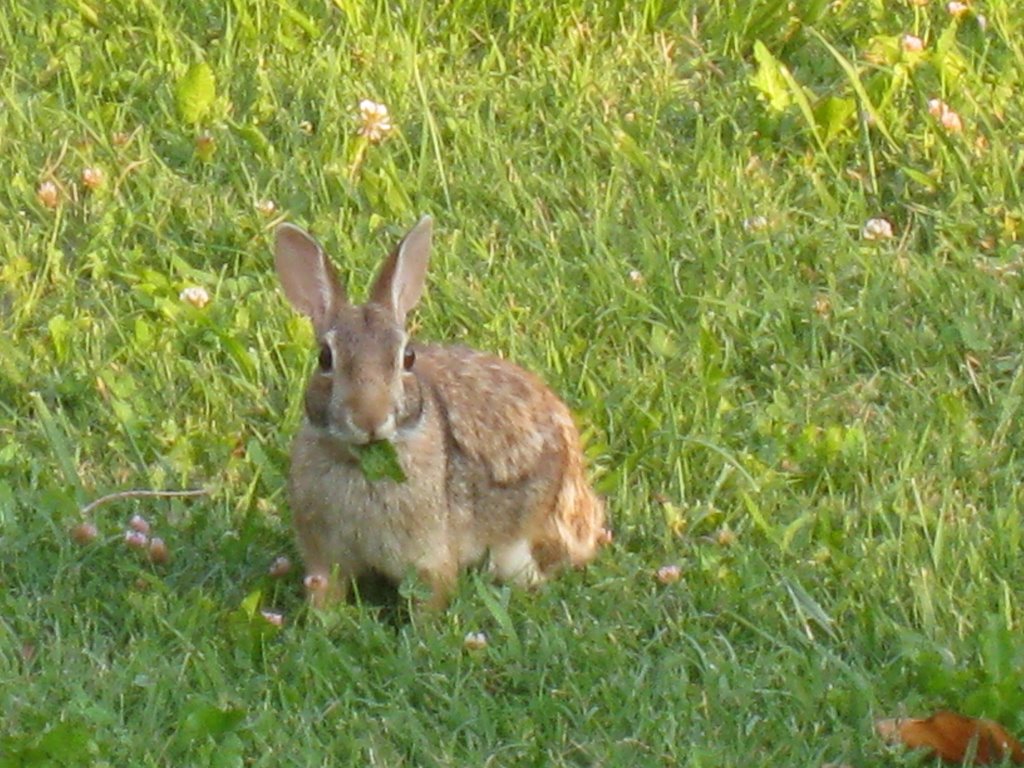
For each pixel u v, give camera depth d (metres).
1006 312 12.11
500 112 13.66
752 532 10.34
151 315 11.80
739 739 8.62
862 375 11.70
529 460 9.94
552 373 11.38
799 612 9.57
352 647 9.27
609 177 13.12
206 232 12.40
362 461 9.16
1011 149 13.51
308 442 9.50
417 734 8.61
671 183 13.01
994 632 9.00
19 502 10.27
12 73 13.64
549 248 12.39
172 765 8.41
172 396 11.20
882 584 9.82
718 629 9.60
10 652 9.14
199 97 13.33
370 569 9.83
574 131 13.34
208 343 11.57
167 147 13.17
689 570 9.95
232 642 9.25
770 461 10.88
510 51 14.27
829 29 14.52
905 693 9.03
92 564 9.89
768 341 11.77
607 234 12.55
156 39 13.97
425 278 10.89
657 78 13.97
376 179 12.78
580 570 10.20
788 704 8.92
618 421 11.12
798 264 12.53
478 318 11.82
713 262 12.37
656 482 10.79
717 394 11.23
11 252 12.11
